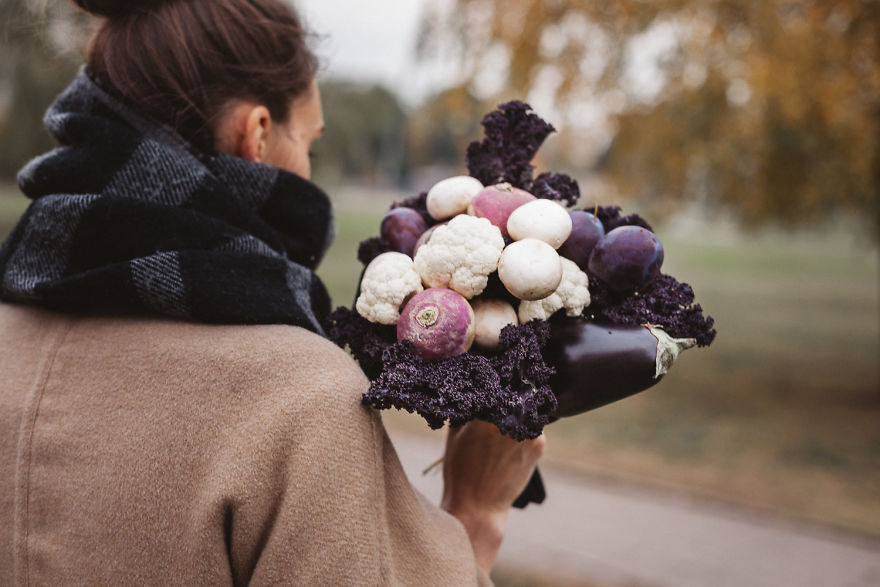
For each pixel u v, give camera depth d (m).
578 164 7.54
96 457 0.68
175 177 0.73
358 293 0.76
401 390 0.62
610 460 5.55
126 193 0.72
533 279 0.64
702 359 10.36
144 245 0.69
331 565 0.61
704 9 6.29
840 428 6.81
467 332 0.65
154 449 0.66
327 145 18.70
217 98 0.80
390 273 0.68
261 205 0.81
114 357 0.71
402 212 0.77
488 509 0.92
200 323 0.71
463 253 0.65
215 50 0.80
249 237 0.74
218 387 0.66
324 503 0.61
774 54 5.83
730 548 4.00
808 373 9.48
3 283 0.77
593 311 0.75
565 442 6.04
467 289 0.66
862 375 9.40
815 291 20.59
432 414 0.61
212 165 0.78
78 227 0.70
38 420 0.72
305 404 0.63
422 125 7.80
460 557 0.73
